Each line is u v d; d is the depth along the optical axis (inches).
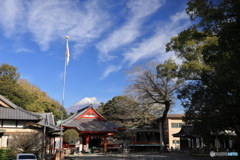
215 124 900.6
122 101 1975.9
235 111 861.2
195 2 762.2
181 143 1926.7
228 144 1557.6
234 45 569.3
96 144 1962.4
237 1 583.8
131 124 1999.3
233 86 834.8
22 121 1065.5
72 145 1616.6
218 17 724.0
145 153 1621.6
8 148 900.6
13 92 2049.7
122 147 1708.9
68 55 1360.7
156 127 1972.2
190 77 1135.0
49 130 1242.6
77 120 1813.5
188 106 997.8
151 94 1752.0
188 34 900.6
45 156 1056.2
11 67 2385.6
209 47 820.0
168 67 1355.8
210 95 923.4
